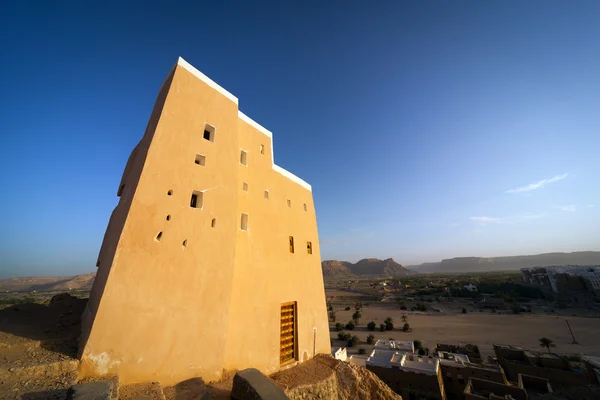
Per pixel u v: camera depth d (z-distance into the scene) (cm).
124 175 1034
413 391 2227
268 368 1010
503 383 2264
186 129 840
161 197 732
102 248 984
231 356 877
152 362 637
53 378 505
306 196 1571
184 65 894
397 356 2623
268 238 1172
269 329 1055
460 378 2442
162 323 671
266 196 1236
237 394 612
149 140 771
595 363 2397
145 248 677
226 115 999
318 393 928
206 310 766
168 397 594
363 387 1088
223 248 851
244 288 990
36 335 668
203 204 829
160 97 909
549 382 2492
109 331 589
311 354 1265
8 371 487
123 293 622
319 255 1548
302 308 1277
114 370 579
